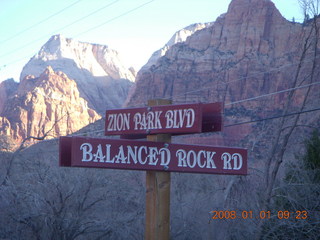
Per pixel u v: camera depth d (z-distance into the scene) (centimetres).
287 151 2281
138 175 1928
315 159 1691
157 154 709
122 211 1734
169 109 707
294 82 1927
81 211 1653
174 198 1888
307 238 1324
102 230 1620
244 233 1515
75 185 1684
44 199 1634
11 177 1983
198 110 682
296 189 1444
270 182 1670
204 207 1725
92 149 668
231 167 753
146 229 732
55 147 2419
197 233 1680
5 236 1648
